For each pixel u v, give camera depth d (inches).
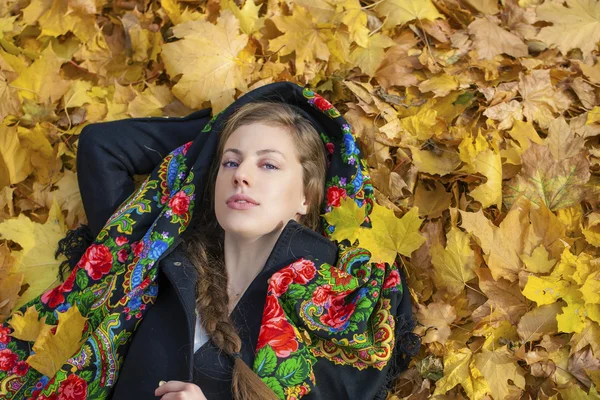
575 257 69.6
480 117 82.0
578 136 77.5
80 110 83.3
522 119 81.7
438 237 74.7
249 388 59.2
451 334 71.1
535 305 70.5
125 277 68.8
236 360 61.0
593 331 69.4
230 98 80.3
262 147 68.3
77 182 80.7
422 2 86.9
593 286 68.2
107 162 75.0
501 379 67.2
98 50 86.4
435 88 82.9
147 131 76.9
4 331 68.6
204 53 80.2
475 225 71.1
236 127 70.9
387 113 80.1
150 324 66.4
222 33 81.0
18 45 87.0
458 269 71.2
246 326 64.6
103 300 68.7
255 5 87.3
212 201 73.8
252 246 69.2
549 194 75.4
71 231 76.0
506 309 70.4
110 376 66.3
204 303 65.5
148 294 68.2
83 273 70.9
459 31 87.3
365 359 63.0
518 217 72.2
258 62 83.6
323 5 85.4
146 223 73.2
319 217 74.2
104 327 66.1
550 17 87.8
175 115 82.8
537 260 70.7
